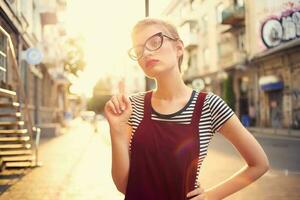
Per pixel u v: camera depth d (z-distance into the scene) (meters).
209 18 31.89
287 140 17.23
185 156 1.45
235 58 28.05
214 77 32.19
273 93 25.47
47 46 25.95
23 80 17.77
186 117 1.50
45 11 21.92
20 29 15.42
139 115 1.54
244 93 28.98
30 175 8.32
